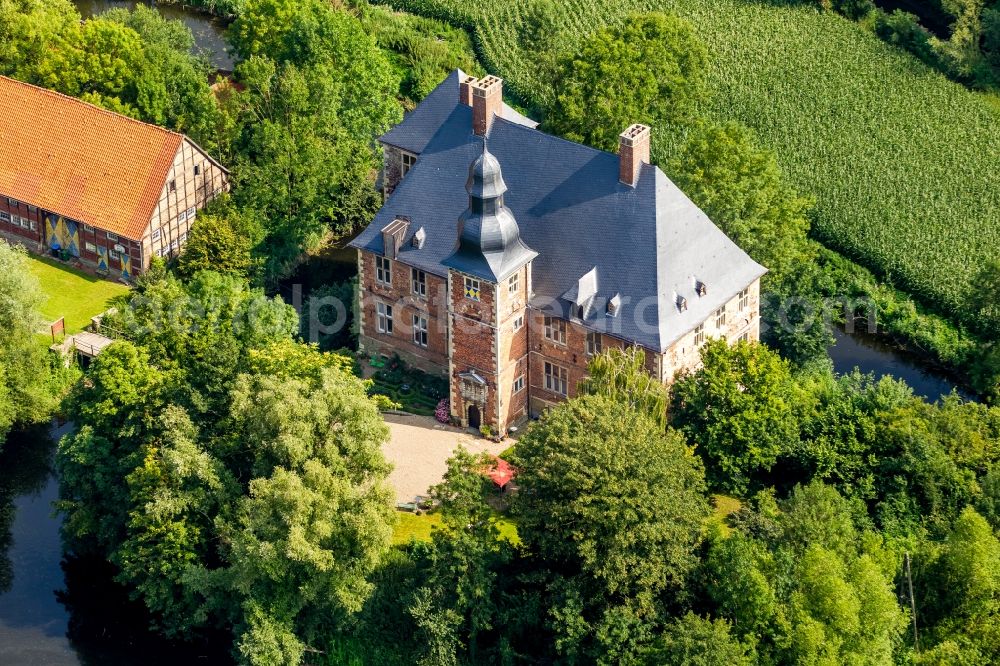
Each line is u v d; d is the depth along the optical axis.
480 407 161.00
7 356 161.12
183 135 178.88
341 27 198.62
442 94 178.25
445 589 137.12
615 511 132.12
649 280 154.38
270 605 136.88
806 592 134.50
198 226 177.62
